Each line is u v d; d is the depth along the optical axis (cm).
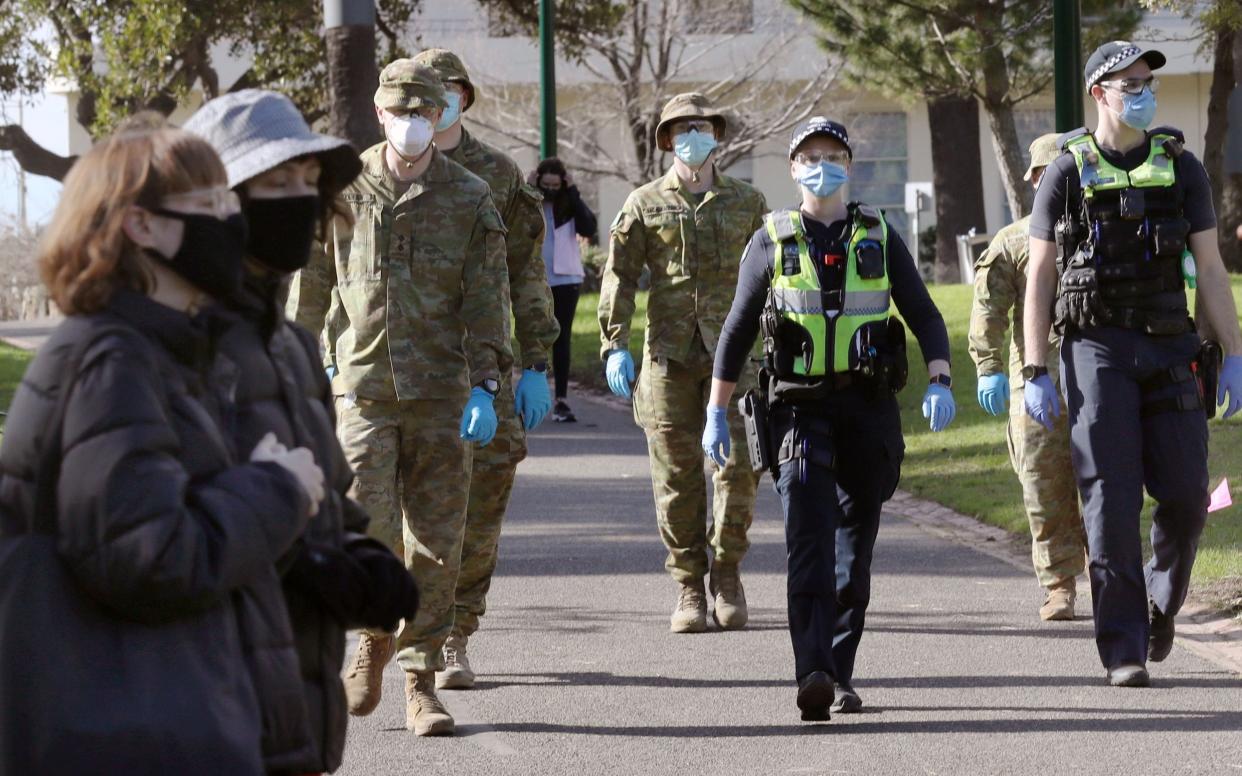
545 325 1498
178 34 5316
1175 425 1391
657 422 1711
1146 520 2172
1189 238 1413
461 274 1305
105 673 621
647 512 2428
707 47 7494
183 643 634
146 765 615
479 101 7888
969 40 5138
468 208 1305
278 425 707
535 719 1375
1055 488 1716
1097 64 1394
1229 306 1412
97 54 6019
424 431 1298
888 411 1332
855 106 8894
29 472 626
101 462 613
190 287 659
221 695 637
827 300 1316
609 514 2411
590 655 1605
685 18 7225
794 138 1341
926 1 5138
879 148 9069
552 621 1756
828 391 1316
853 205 1350
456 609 1489
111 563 608
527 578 1981
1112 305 1390
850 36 5266
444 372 1298
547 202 3403
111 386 622
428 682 1335
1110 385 1391
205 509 632
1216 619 1675
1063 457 1712
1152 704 1384
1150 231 1380
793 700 1428
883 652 1596
